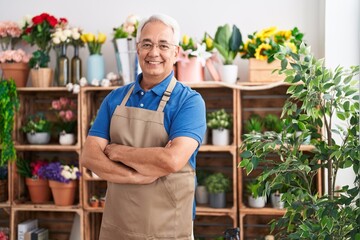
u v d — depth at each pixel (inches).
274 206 141.3
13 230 151.6
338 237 90.2
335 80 96.5
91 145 91.7
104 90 154.3
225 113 145.6
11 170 150.5
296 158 96.5
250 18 152.1
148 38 86.1
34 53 148.0
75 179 149.6
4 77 154.2
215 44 142.3
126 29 143.7
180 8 154.5
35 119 154.2
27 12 160.4
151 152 84.4
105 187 160.2
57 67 149.9
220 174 145.3
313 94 96.3
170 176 88.0
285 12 150.6
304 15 149.7
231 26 152.9
